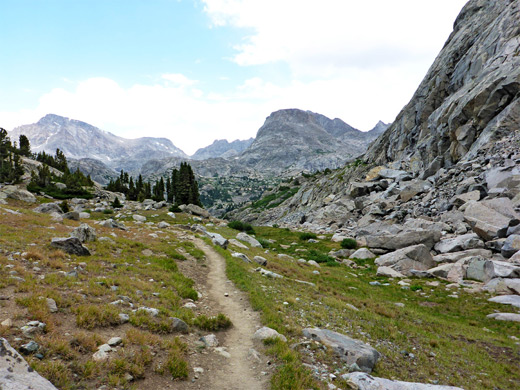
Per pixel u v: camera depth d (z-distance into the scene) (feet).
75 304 36.47
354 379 31.91
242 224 223.51
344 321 55.42
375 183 261.65
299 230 233.55
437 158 222.48
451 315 71.61
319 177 544.21
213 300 56.95
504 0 265.75
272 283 74.84
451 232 130.41
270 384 29.50
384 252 136.05
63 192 282.77
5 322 27.40
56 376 22.94
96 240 78.59
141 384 25.93
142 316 37.47
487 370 43.86
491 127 181.68
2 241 58.39
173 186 425.69
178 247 95.20
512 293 77.46
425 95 311.68
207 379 29.66
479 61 236.63
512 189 127.65
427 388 32.01
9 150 364.99
